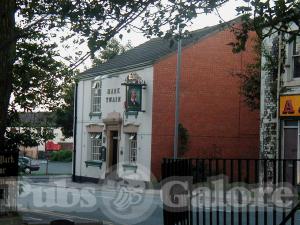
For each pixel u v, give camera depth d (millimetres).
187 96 28906
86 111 34781
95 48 7977
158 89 28281
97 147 33781
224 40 29781
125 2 7691
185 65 28906
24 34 8117
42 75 14305
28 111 14500
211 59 29500
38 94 16266
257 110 27781
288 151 20969
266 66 21922
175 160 7230
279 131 21234
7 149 10727
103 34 7973
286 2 6023
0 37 8008
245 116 30188
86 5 7891
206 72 29359
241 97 29938
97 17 7887
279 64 20922
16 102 13180
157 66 28312
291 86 20703
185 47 28906
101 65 34438
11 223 10117
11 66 8492
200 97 29203
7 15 8047
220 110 29656
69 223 8539
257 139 30250
